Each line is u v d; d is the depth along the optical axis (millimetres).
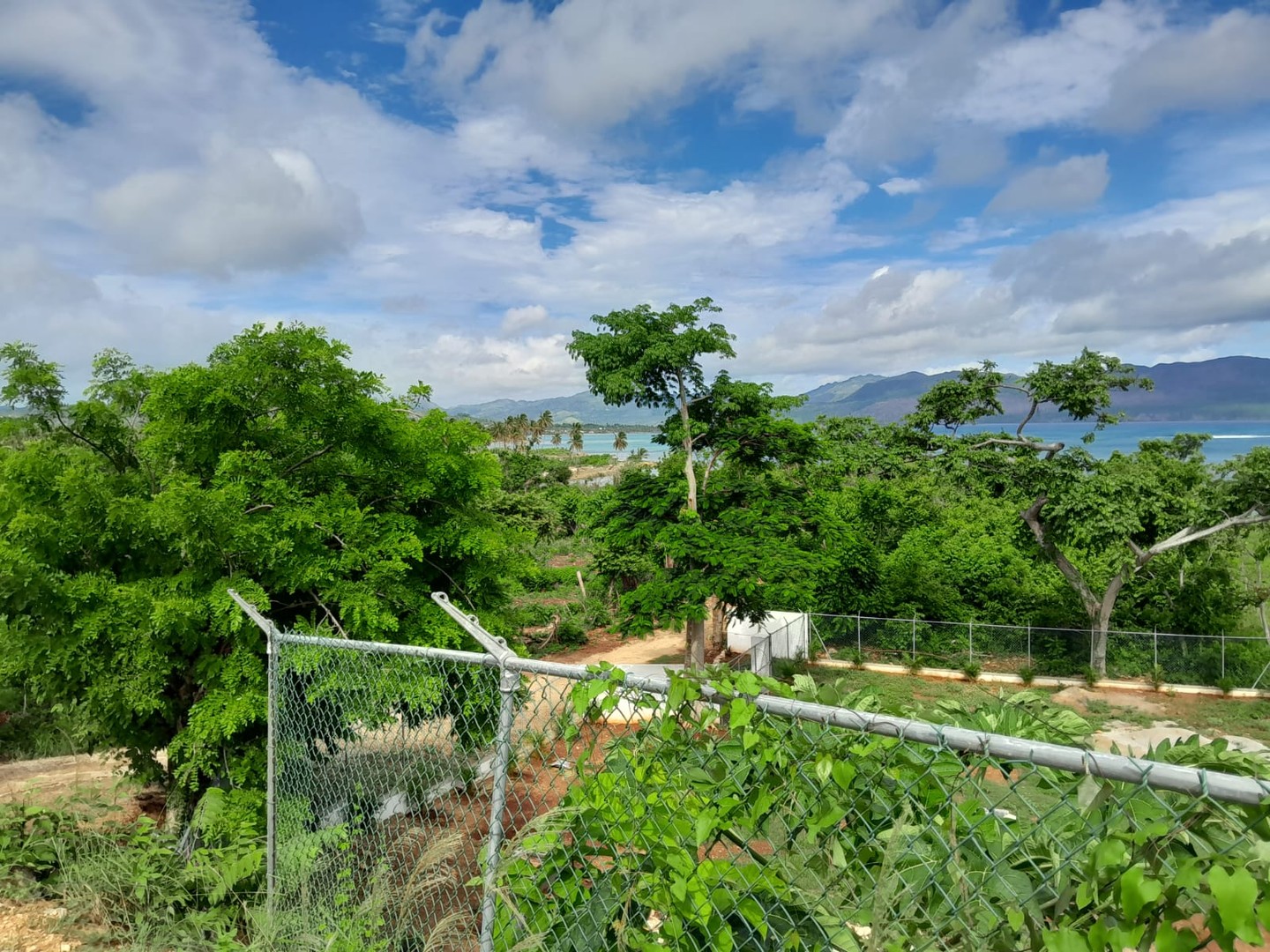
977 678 22859
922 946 1961
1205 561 24266
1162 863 1616
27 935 4656
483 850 3602
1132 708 20188
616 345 18719
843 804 2129
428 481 9344
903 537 29219
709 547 17344
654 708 2480
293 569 8086
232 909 5023
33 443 8375
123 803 9578
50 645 7309
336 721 5152
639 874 2463
